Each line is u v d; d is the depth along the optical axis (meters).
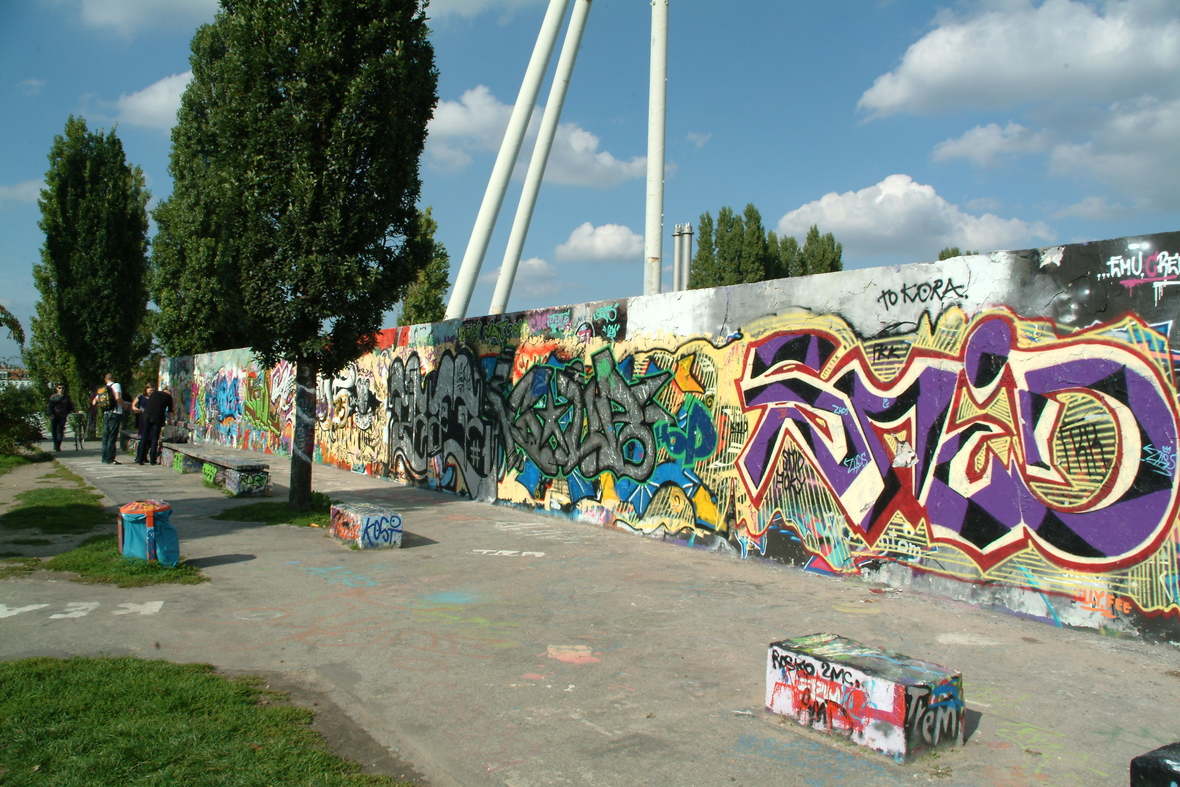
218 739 3.23
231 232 9.01
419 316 27.30
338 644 4.64
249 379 20.16
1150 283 4.69
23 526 8.09
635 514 8.48
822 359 6.59
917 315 5.92
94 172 23.14
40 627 4.80
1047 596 5.14
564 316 9.65
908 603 5.65
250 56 8.52
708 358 7.68
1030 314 5.27
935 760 3.22
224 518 8.98
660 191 11.75
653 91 11.84
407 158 9.00
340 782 2.91
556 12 15.38
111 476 13.51
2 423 17.45
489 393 11.08
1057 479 5.11
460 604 5.56
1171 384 4.59
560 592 5.93
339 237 8.68
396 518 7.55
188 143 22.48
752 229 31.92
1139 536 4.71
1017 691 4.00
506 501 10.65
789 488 6.84
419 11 9.09
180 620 5.03
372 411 14.55
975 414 5.55
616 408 8.80
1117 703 3.84
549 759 3.22
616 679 4.13
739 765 3.18
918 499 5.89
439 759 3.21
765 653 4.55
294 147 8.57
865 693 3.31
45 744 3.10
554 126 15.95
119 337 23.53
